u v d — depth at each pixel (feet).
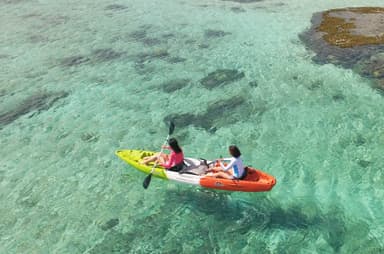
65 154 41.45
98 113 49.47
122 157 37.65
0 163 40.37
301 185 35.01
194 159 35.47
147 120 47.47
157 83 56.59
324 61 59.36
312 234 29.73
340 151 39.42
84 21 84.43
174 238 30.32
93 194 35.50
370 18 74.13
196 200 34.06
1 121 48.37
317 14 81.05
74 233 31.24
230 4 93.45
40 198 35.29
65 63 64.23
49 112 50.08
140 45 70.79
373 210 31.71
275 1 93.91
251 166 37.93
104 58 65.77
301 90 51.90
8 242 30.55
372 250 27.99
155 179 36.73
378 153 38.73
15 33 77.92
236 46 68.13
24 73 61.05
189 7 92.32
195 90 54.03
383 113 45.57
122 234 30.96
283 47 65.98
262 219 31.48
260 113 47.37
